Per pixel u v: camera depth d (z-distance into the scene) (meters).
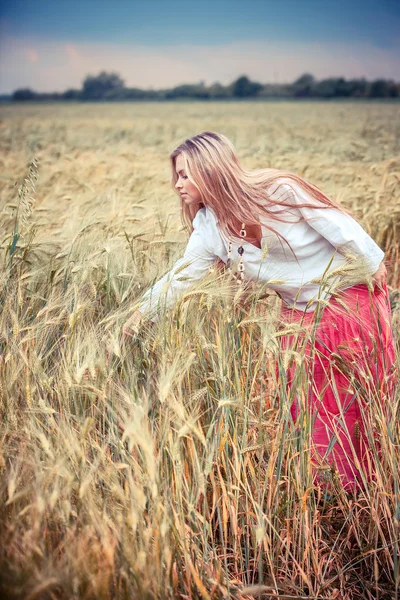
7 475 1.83
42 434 1.80
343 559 2.33
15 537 1.64
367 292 2.49
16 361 2.18
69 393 2.11
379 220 4.78
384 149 11.13
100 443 2.06
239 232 2.41
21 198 2.91
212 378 2.17
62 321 2.42
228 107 57.41
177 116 38.28
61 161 9.62
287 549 2.18
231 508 2.09
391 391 2.46
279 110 46.44
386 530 2.35
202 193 2.38
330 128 21.20
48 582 1.39
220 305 2.29
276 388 2.33
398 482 2.34
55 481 1.66
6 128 23.52
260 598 2.02
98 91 119.19
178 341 2.09
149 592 1.68
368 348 2.42
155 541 1.74
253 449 2.16
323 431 2.51
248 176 2.44
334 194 5.37
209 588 1.98
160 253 2.95
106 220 3.50
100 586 1.59
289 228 2.43
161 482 1.97
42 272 2.80
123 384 2.12
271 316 2.28
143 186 6.19
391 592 2.16
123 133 21.64
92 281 2.61
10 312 2.27
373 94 96.56
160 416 1.96
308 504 2.28
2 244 2.89
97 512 1.73
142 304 2.27
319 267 2.51
